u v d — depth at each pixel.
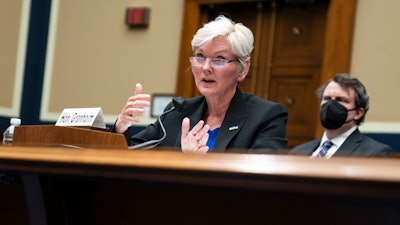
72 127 1.77
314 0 4.12
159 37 4.65
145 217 1.19
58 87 5.07
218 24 1.96
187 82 4.43
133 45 4.76
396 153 3.23
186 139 1.61
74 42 5.04
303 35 4.21
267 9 4.34
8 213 1.54
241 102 1.99
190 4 4.49
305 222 0.99
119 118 1.93
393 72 3.69
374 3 3.82
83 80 4.95
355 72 3.82
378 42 3.77
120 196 1.23
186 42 4.46
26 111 5.16
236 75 1.97
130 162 0.90
